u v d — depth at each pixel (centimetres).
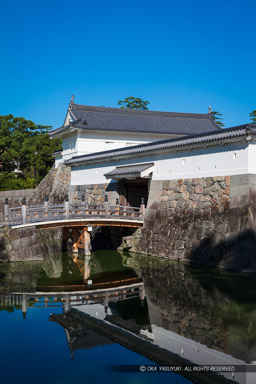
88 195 2527
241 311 1007
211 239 1504
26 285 1322
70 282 1367
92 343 832
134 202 2209
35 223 1625
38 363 746
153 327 917
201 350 788
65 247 2100
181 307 1056
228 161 1488
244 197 1388
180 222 1692
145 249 1883
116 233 2142
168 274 1437
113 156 2219
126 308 1061
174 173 1783
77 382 661
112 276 1451
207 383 655
